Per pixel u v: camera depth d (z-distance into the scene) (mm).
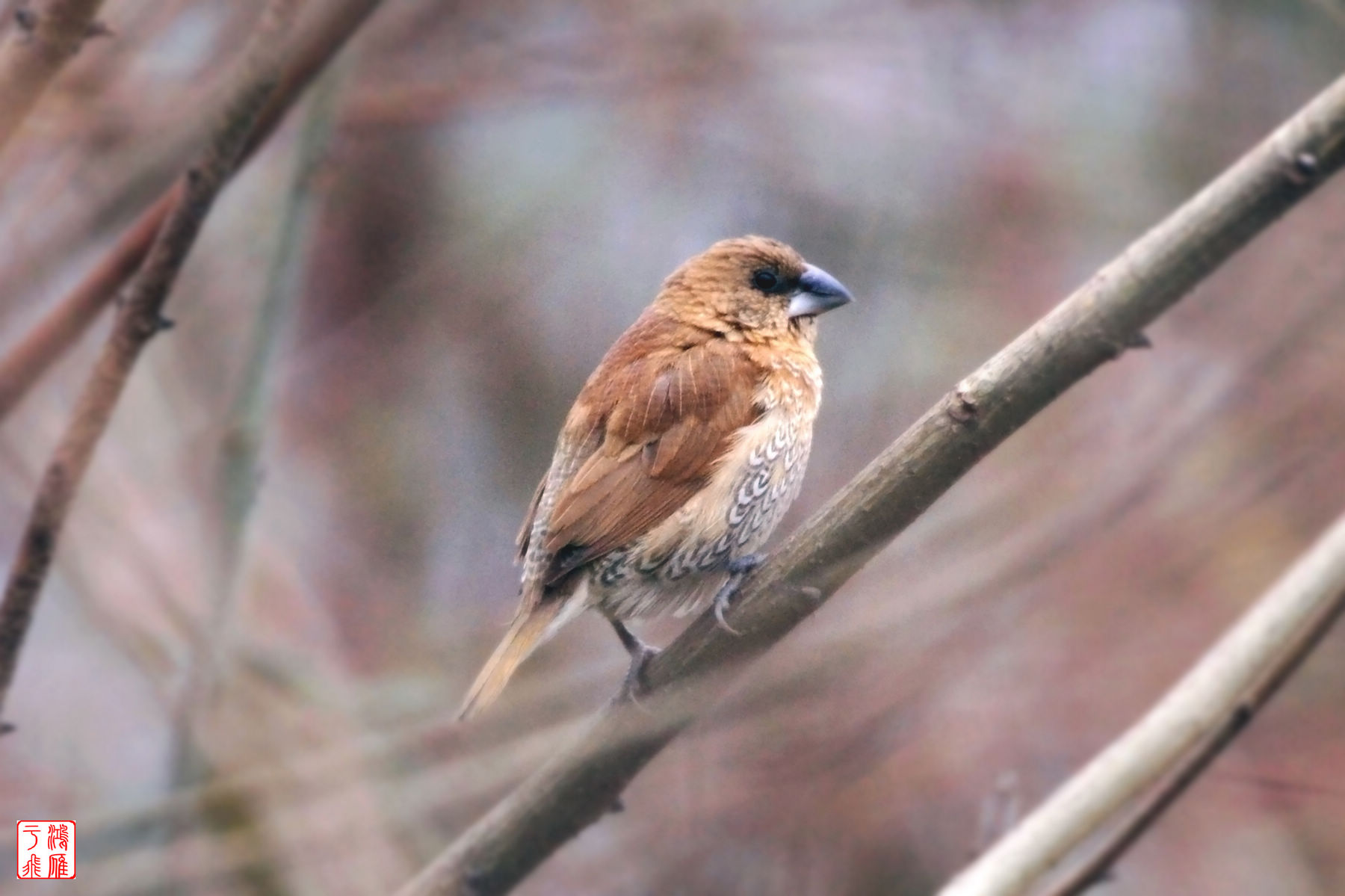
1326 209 11820
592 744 6516
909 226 14055
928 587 7766
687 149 13922
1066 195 14227
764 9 13820
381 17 11836
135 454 9055
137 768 9984
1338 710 12336
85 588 8734
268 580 10727
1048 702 11273
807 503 12086
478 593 12672
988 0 14562
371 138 12828
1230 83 14664
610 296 13820
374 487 12922
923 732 10883
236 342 9562
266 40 5867
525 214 13820
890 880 10492
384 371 13352
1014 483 9008
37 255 7301
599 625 9773
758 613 6508
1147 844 12516
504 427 13469
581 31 13047
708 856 10422
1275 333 11352
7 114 5711
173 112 7934
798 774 10469
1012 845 6391
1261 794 12438
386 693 10117
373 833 7113
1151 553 11070
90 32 5773
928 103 14328
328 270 13391
